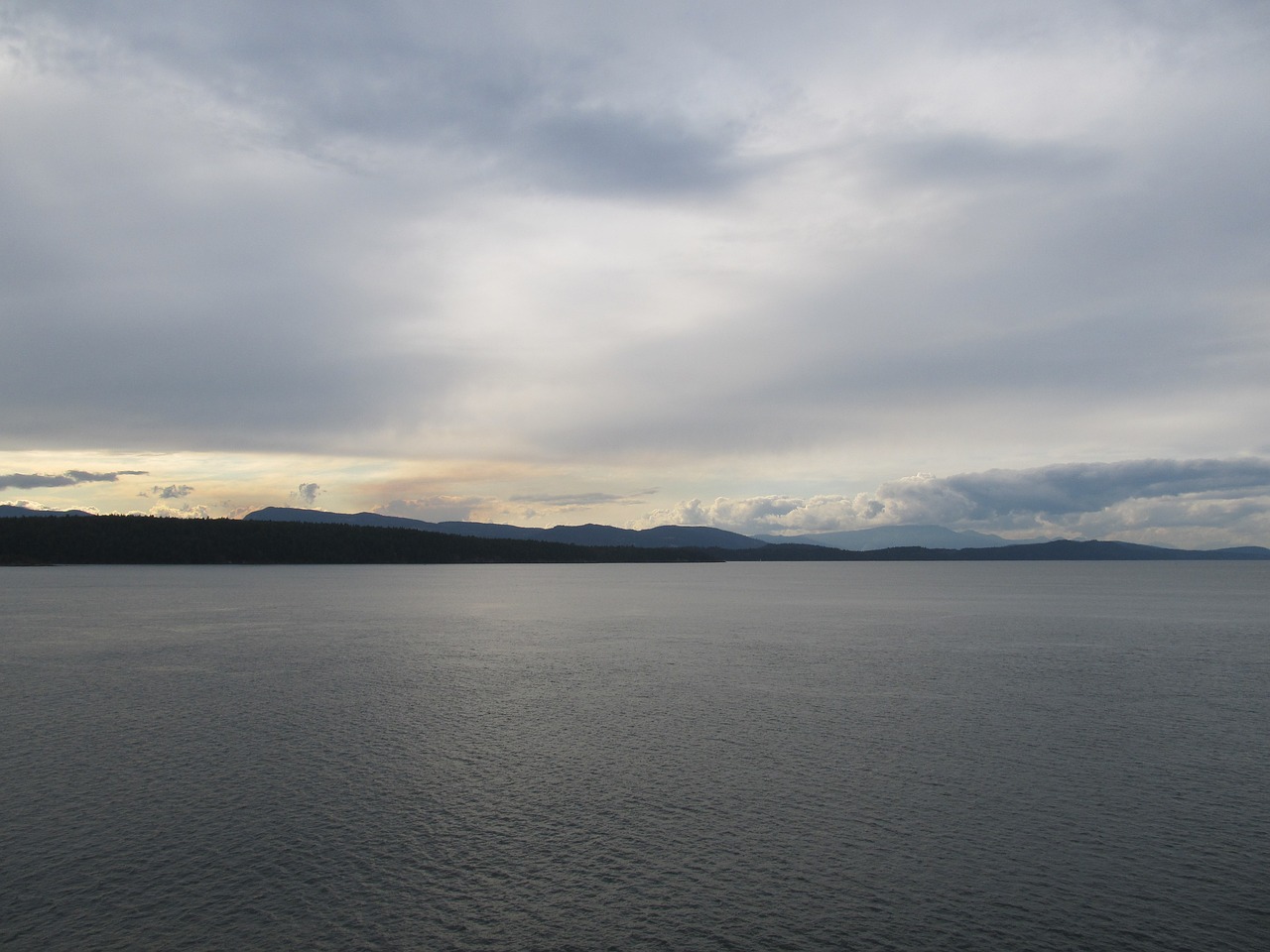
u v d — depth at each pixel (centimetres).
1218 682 4434
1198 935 1725
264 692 4103
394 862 2047
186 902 1841
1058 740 3158
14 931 1717
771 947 1680
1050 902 1856
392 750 3005
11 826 2248
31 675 4594
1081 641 6525
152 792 2519
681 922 1772
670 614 9356
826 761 2873
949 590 15588
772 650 5947
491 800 2464
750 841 2173
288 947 1670
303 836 2195
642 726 3384
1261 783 2639
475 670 4866
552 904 1844
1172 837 2209
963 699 3950
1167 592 14612
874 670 4891
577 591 14738
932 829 2255
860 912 1814
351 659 5331
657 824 2286
